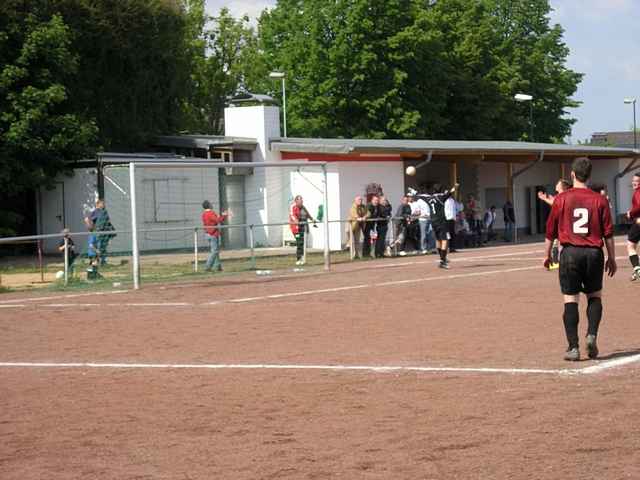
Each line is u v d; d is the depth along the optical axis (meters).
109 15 47.31
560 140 83.50
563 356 12.35
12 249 41.94
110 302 21.86
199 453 8.20
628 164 59.75
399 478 7.25
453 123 73.56
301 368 12.23
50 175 41.59
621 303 18.02
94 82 48.66
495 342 13.79
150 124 51.50
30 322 18.59
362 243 35.34
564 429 8.49
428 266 29.86
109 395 10.96
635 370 11.18
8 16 40.62
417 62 66.56
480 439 8.27
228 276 27.91
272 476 7.42
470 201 44.75
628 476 7.11
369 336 14.98
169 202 41.03
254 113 43.03
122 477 7.58
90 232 27.31
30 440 8.95
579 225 11.89
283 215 41.44
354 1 64.12
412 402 9.87
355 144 40.81
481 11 78.44
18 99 40.03
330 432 8.74
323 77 65.69
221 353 13.84
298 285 24.58
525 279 23.92
